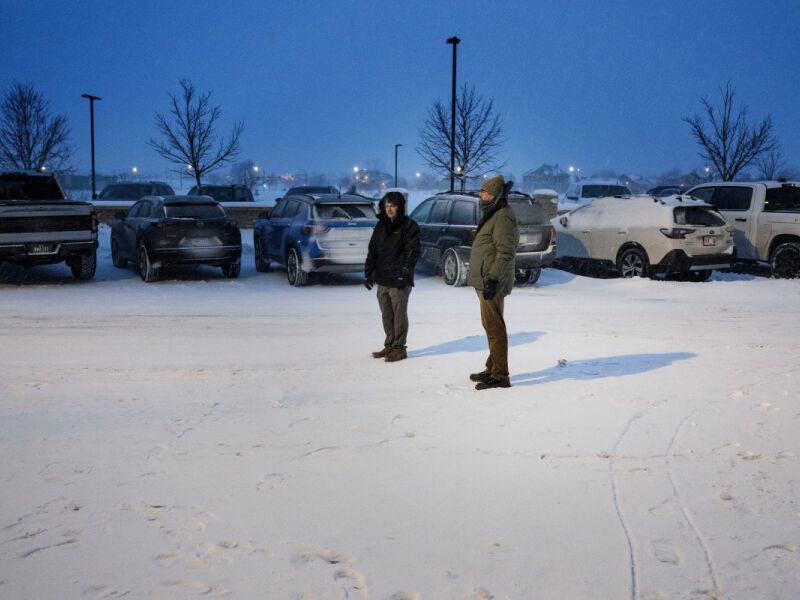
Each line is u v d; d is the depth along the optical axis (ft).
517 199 46.91
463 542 11.30
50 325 30.91
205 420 17.25
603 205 52.44
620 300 40.83
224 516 12.09
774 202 51.55
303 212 46.11
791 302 40.09
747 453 15.24
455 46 86.22
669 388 20.39
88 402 18.80
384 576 10.27
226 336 28.86
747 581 10.23
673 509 12.55
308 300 39.73
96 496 12.80
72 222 44.42
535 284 49.16
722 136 96.94
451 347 26.55
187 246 46.24
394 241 23.63
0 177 47.78
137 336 28.66
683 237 47.01
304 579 10.16
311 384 20.90
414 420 17.35
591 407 18.44
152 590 9.82
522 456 14.99
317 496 12.93
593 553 10.98
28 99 114.42
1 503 12.47
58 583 9.96
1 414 17.61
